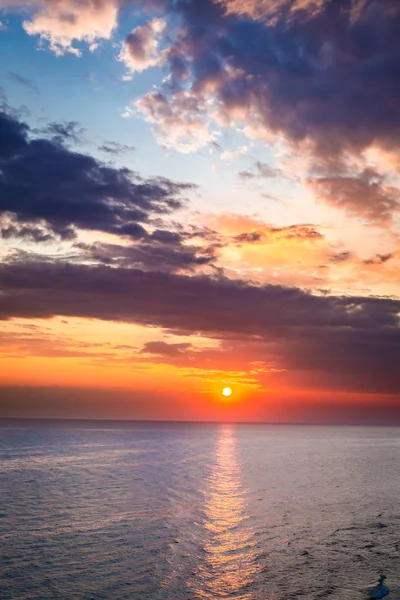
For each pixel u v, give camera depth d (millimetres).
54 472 55125
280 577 20953
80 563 22344
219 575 21094
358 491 44344
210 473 56812
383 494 42906
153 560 22938
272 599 18594
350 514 33875
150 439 128000
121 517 31750
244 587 19766
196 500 38406
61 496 39094
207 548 25062
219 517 32344
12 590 19016
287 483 49000
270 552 24516
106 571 21312
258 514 33500
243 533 28219
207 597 18672
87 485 45156
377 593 19219
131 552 24125
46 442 106812
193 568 21906
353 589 19672
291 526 30125
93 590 19125
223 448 100875
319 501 38875
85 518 31281
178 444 109938
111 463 65812
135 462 67750
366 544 26141
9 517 31359
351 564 22766
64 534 27250
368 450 101562
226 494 41625
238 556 23812
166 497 39438
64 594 18656
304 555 24109
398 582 20453
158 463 67125
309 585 20062
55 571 21234
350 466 68062
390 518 32688
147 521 30719
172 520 31141
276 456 83750
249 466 66250
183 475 54125
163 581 20234
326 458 80938
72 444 101938
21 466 61156
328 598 18719
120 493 40906
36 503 36062
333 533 28469
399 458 82375
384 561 23219
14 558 22953
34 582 19906
